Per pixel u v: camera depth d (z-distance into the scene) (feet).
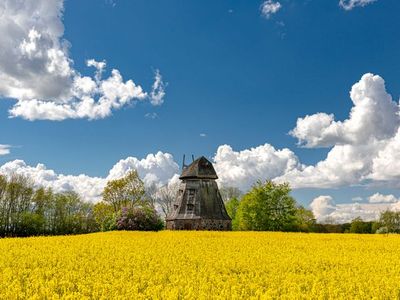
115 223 191.83
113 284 46.24
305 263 66.13
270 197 242.58
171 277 51.90
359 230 286.05
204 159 234.38
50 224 294.87
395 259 74.38
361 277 53.83
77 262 64.80
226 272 58.95
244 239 113.80
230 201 312.91
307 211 307.17
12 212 273.95
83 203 309.63
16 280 47.73
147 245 94.27
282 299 40.19
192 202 225.15
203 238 117.29
